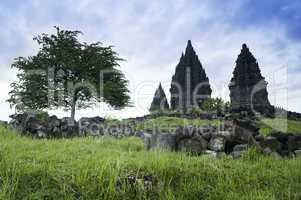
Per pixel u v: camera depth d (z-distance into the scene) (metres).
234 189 6.93
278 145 10.55
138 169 6.72
